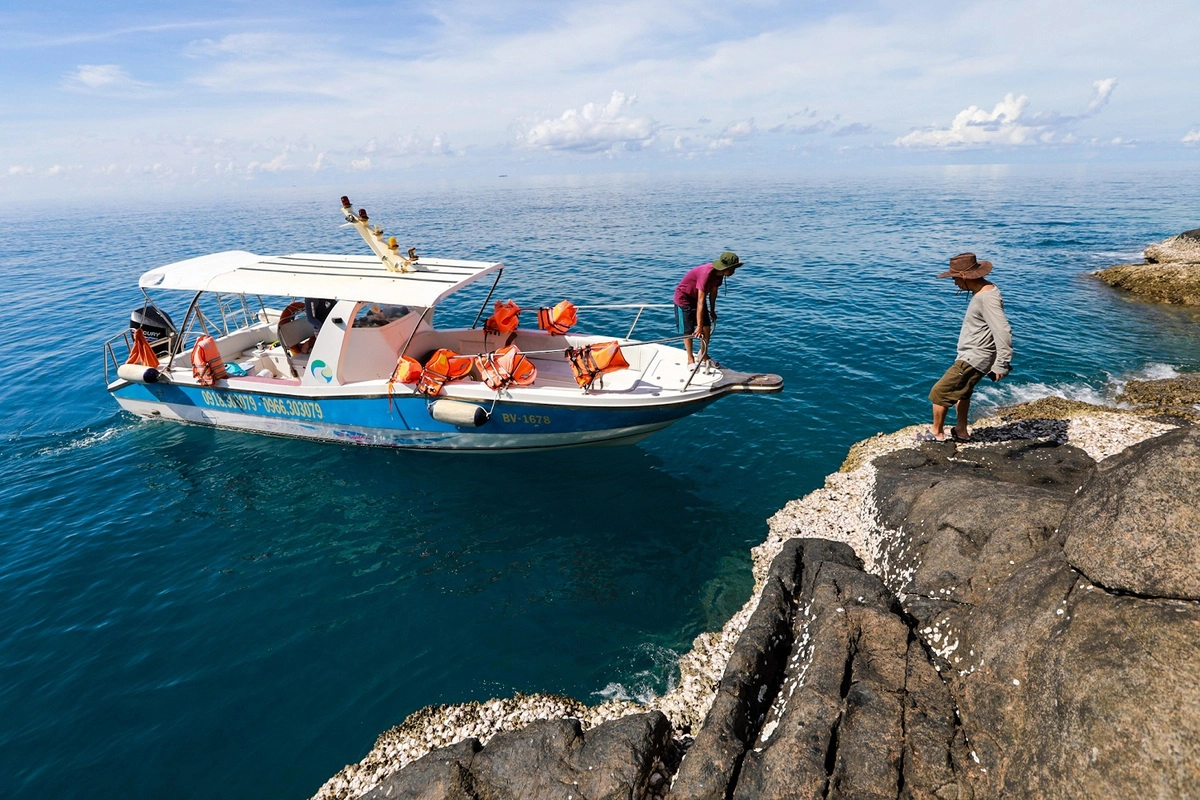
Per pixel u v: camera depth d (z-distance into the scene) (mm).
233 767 5391
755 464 9945
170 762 5445
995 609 4809
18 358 15859
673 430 11180
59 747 5594
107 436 11391
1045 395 12078
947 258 27406
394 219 57500
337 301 10227
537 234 40281
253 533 8609
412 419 9727
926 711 4367
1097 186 97875
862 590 5582
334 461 10281
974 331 7488
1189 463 4090
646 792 4355
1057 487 6926
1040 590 4562
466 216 58969
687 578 7582
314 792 5156
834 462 9891
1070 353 14344
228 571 7887
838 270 25109
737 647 5461
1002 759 3955
